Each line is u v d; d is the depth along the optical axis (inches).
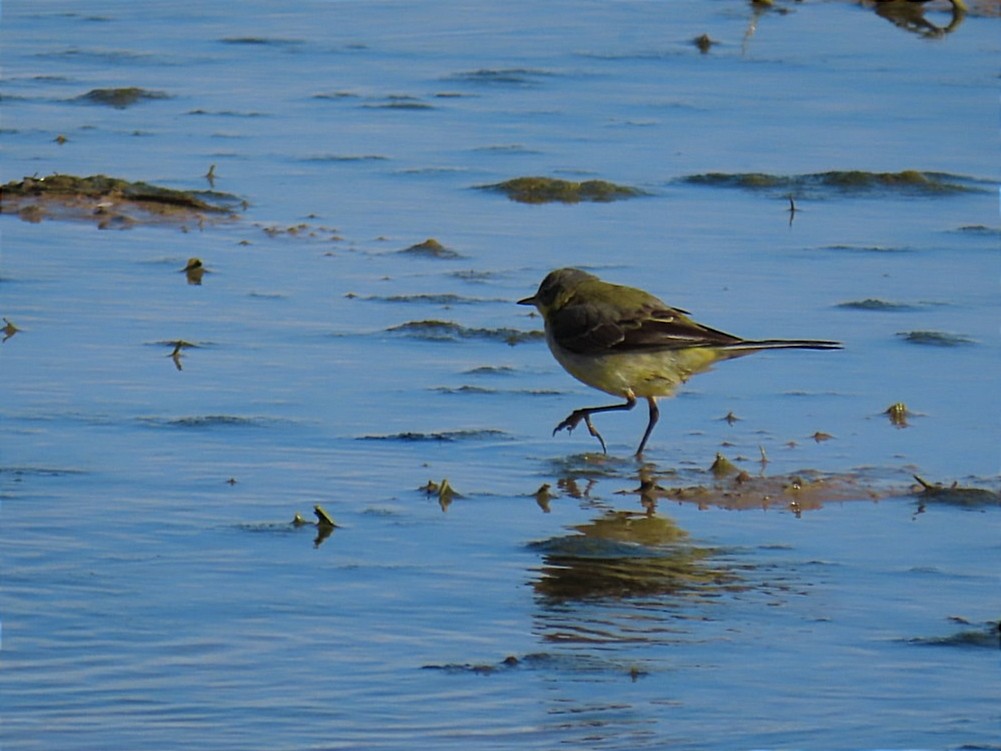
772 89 1189.7
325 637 405.4
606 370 577.3
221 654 393.7
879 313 714.2
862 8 1492.4
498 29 1400.1
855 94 1177.4
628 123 1090.7
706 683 383.9
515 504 508.4
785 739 355.3
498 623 418.0
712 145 1029.8
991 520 496.4
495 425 583.2
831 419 593.6
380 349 660.7
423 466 539.5
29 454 531.2
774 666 393.1
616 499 516.1
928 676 388.5
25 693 371.2
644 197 916.0
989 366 648.4
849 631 414.3
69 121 1064.8
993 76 1232.2
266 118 1090.7
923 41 1359.5
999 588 442.9
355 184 932.0
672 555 467.8
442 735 355.6
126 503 492.4
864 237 840.9
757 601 433.7
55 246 789.9
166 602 422.6
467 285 752.3
